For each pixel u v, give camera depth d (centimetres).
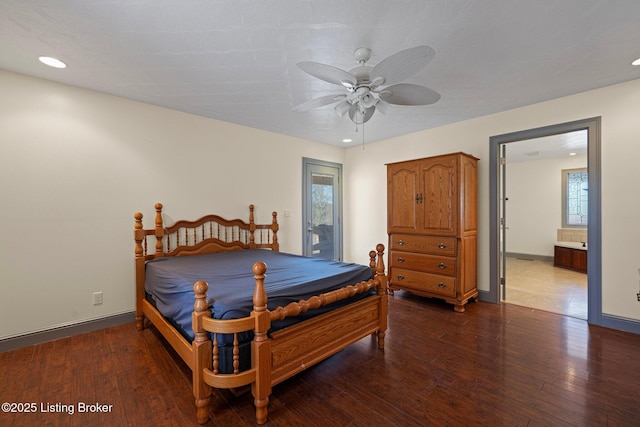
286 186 450
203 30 186
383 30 188
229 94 290
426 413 164
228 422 160
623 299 270
